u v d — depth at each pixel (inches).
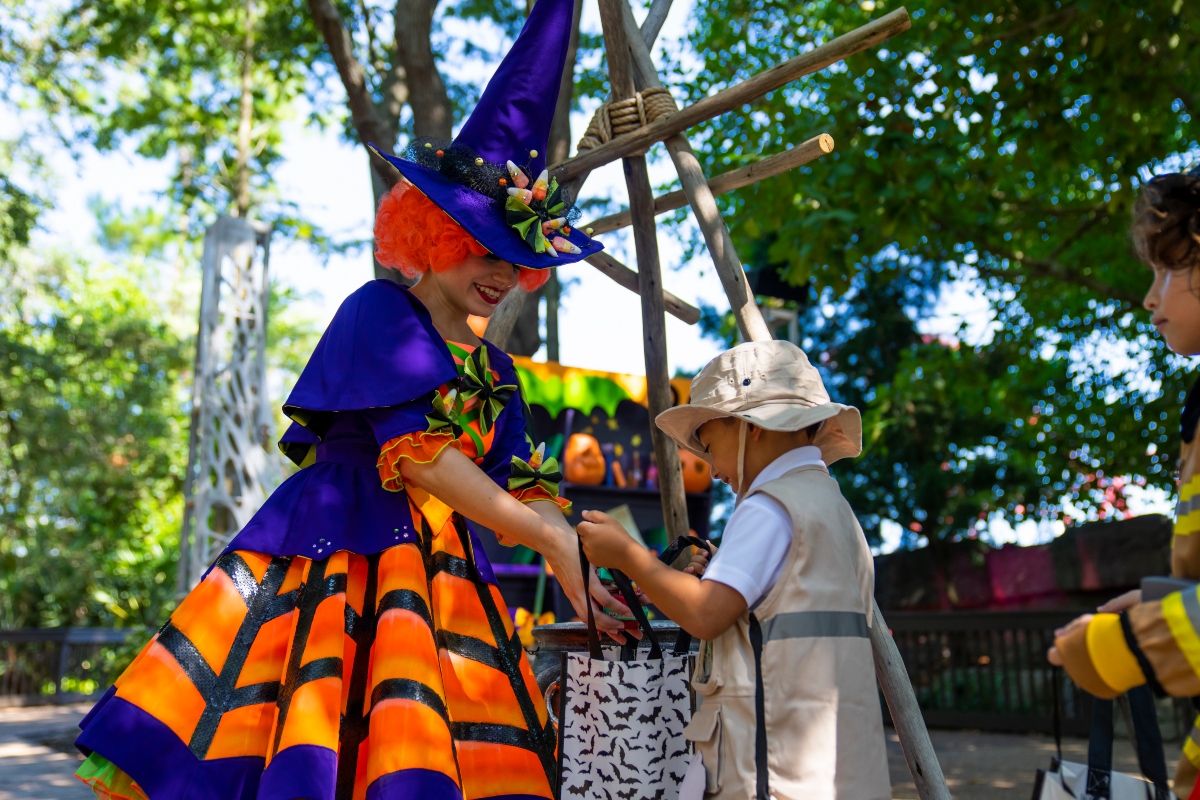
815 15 413.7
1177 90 330.0
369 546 84.7
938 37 328.2
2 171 575.8
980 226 400.5
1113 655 58.9
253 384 422.9
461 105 472.4
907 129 327.6
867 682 73.7
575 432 292.5
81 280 885.2
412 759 74.7
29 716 479.5
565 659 89.2
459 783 76.9
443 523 89.5
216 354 413.7
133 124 581.0
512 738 84.7
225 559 84.3
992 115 331.9
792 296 457.1
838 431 90.0
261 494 409.7
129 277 1094.4
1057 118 333.1
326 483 87.4
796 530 73.7
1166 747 295.6
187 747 76.1
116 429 695.1
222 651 80.5
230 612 81.8
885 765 73.5
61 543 727.7
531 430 105.6
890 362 716.7
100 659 603.2
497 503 85.0
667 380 131.8
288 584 84.0
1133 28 311.1
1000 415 499.2
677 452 131.1
